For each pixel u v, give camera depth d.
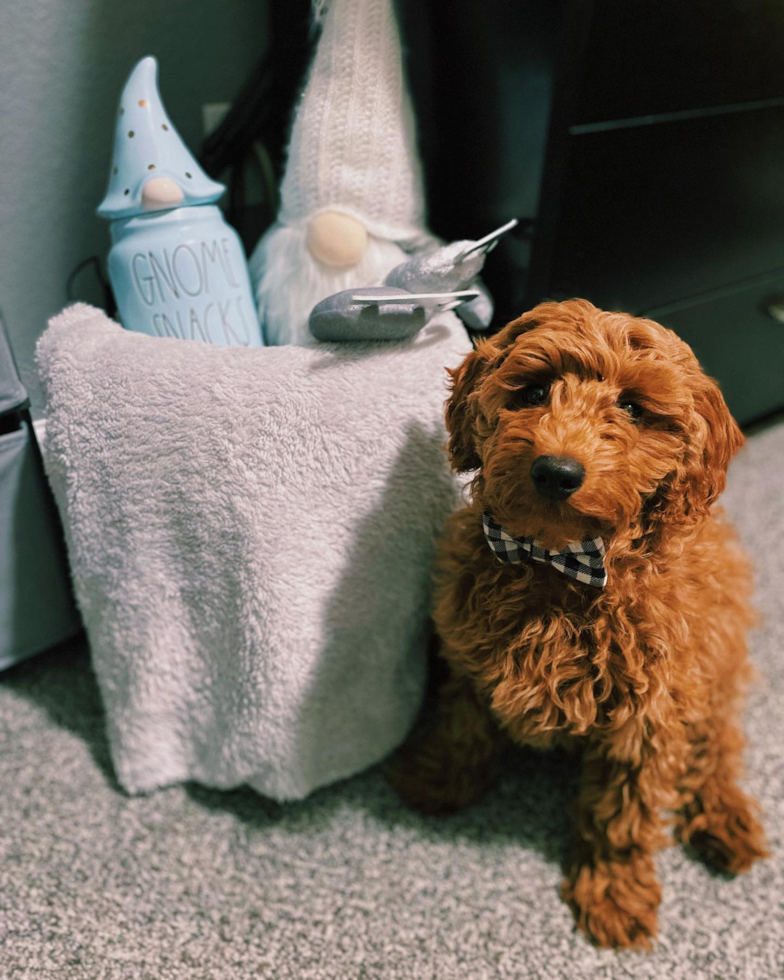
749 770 0.88
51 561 0.91
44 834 0.80
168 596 0.77
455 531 0.73
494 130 0.85
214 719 0.81
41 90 0.90
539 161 0.80
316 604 0.75
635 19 0.81
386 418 0.72
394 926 0.73
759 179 1.10
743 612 0.79
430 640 0.94
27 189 0.93
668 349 0.57
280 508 0.71
